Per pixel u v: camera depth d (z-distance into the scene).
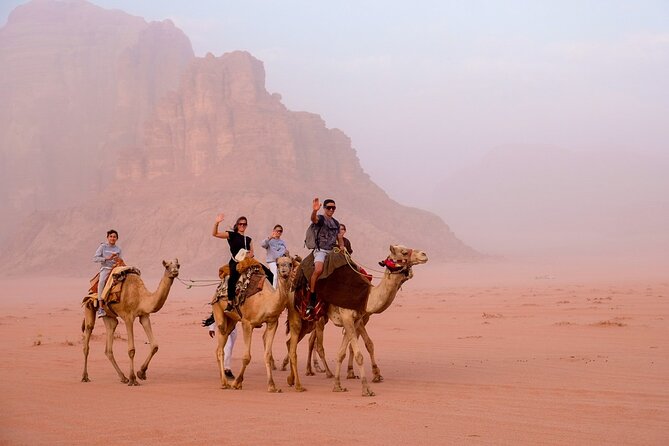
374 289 16.09
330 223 16.27
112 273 17.64
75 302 80.56
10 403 14.65
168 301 75.31
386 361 20.52
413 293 75.38
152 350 17.91
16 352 24.50
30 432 12.16
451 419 12.48
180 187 185.25
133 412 13.63
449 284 104.25
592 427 11.71
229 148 189.25
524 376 16.83
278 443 11.16
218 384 17.25
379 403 14.07
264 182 178.50
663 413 12.60
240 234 17.06
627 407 13.09
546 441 10.96
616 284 83.12
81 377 18.61
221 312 16.94
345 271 15.81
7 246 187.75
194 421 12.74
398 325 33.56
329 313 15.98
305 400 14.70
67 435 11.91
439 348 23.34
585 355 20.38
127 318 17.53
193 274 148.38
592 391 14.62
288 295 15.83
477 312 41.41
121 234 174.12
